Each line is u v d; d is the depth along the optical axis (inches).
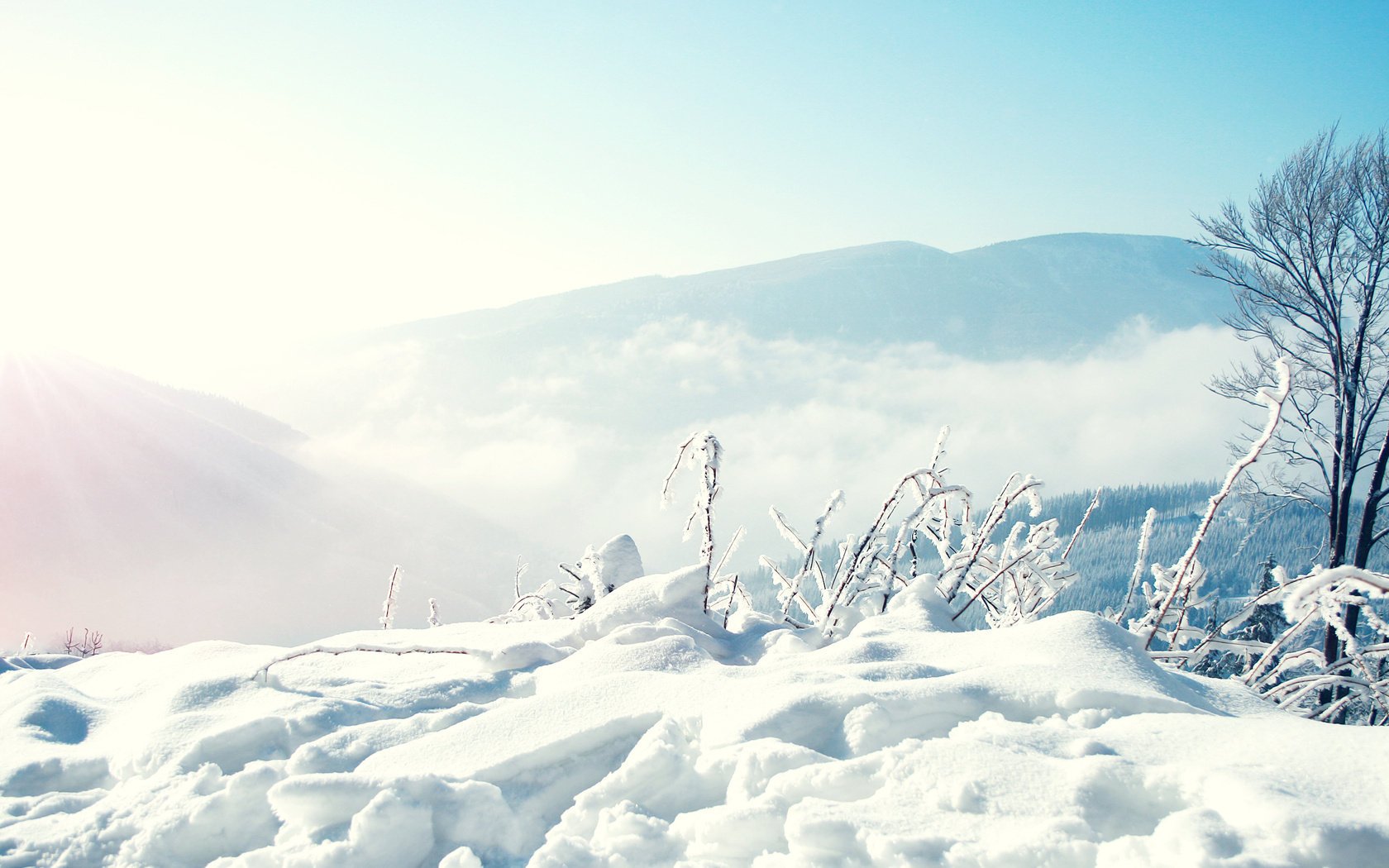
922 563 191.8
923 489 179.3
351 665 148.6
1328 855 62.7
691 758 95.0
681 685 111.5
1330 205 403.2
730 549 189.5
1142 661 111.8
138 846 87.8
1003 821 74.1
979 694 100.2
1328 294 409.1
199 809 90.0
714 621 165.9
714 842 78.7
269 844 90.2
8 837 91.6
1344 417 392.5
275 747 110.5
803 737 96.1
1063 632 118.6
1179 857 64.6
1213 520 145.2
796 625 178.1
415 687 128.3
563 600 224.2
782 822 78.4
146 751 108.6
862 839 72.5
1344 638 132.2
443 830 87.0
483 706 116.3
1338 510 390.6
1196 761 82.1
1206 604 155.5
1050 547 181.9
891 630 148.0
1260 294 437.1
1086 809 74.7
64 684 143.6
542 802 94.8
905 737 96.1
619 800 89.5
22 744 117.3
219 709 121.3
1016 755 82.7
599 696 110.8
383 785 87.8
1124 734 89.2
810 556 179.2
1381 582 75.9
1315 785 74.3
